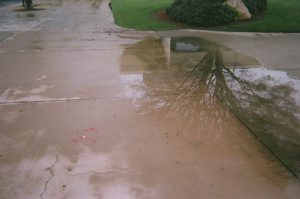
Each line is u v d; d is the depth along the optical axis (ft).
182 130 10.05
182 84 14.12
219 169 8.11
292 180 7.69
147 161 8.46
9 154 8.73
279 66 16.83
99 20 31.96
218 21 27.91
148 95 12.87
